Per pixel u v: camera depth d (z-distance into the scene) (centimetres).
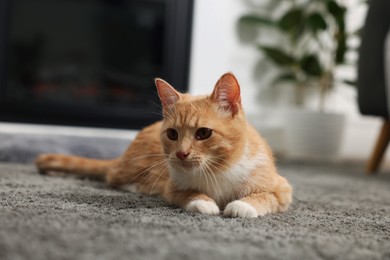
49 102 317
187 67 334
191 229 96
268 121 358
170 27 331
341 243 93
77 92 331
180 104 127
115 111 329
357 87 264
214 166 122
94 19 329
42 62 323
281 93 362
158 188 141
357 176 251
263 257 80
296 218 118
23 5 315
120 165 159
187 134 121
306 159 329
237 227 101
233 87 123
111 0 330
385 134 263
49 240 84
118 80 337
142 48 337
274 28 354
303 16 339
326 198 163
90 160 174
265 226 104
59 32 324
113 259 75
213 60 333
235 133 123
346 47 319
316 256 83
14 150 220
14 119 311
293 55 353
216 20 332
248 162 125
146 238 88
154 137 152
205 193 126
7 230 89
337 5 305
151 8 334
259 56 353
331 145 322
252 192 125
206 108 123
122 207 118
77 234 88
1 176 167
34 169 194
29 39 319
